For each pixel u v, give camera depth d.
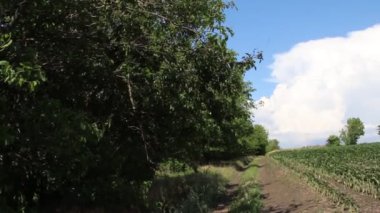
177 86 11.07
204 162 46.69
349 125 128.25
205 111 13.34
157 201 17.42
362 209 14.40
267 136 113.44
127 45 10.24
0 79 7.09
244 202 17.02
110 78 10.77
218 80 11.35
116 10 9.71
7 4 7.89
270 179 32.62
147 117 13.02
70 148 8.30
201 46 10.59
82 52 9.90
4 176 8.98
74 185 13.19
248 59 11.19
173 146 14.73
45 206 12.55
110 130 12.59
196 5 10.35
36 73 6.78
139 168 14.79
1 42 7.01
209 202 19.11
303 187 22.50
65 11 9.12
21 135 8.08
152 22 10.28
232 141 33.91
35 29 9.16
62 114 8.04
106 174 13.84
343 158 41.25
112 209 14.48
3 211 9.06
